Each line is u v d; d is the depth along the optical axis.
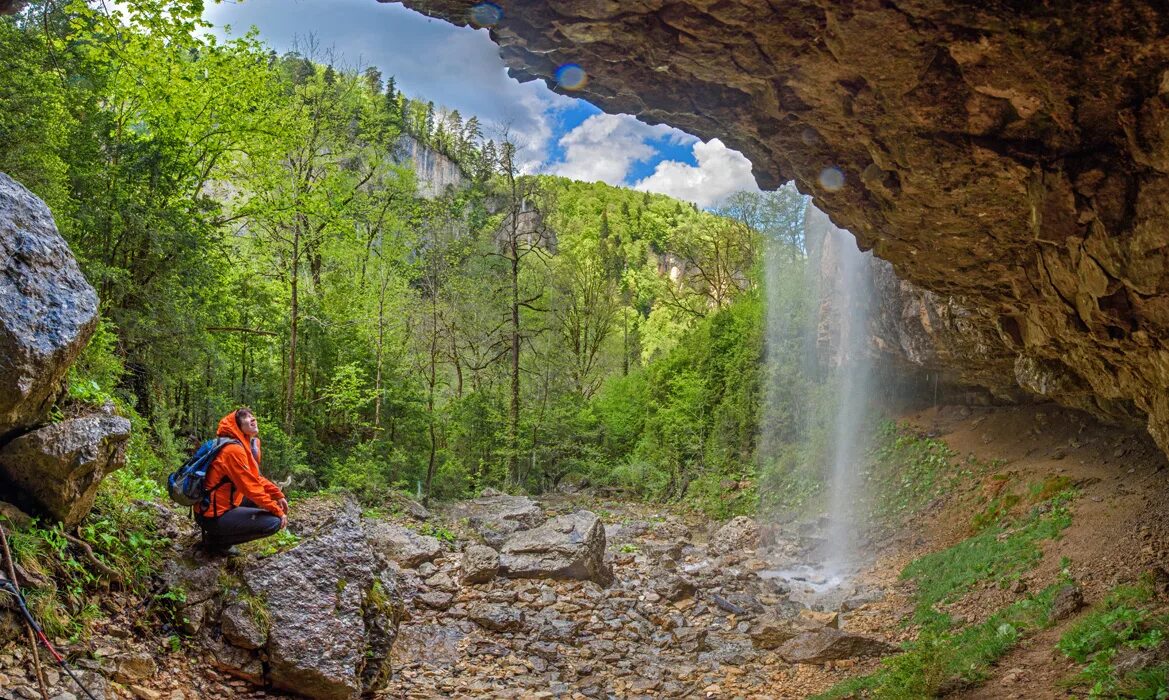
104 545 6.30
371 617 7.29
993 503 14.40
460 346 29.50
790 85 6.14
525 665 9.20
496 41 6.42
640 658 9.81
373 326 23.20
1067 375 11.66
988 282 8.80
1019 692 6.74
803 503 19.36
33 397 5.60
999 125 5.90
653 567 14.08
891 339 18.45
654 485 24.81
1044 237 6.43
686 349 28.83
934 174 6.67
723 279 35.22
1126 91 5.07
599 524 13.12
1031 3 4.64
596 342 36.09
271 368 21.30
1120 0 4.44
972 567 11.68
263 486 6.75
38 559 5.58
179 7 12.22
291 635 6.30
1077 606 8.60
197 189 16.48
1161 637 6.66
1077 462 14.13
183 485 6.55
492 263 27.73
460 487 22.41
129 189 13.31
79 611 5.59
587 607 11.30
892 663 8.21
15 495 5.83
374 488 17.91
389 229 24.94
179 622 6.20
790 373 23.66
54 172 10.40
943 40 5.14
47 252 5.84
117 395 11.43
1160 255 5.59
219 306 15.85
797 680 9.07
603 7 5.48
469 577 11.85
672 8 5.42
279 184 19.34
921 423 19.45
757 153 8.08
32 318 5.51
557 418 27.83
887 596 12.38
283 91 19.52
